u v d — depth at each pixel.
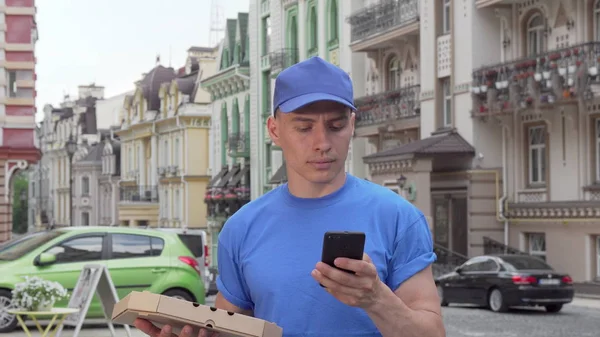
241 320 3.38
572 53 26.52
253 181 52.88
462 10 31.91
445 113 33.38
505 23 31.06
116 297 13.38
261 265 3.68
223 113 58.28
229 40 58.19
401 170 33.00
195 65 71.69
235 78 55.50
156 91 70.69
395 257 3.64
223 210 55.34
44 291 12.84
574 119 28.23
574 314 21.64
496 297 22.42
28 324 17.50
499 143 31.45
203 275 22.33
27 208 117.81
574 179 28.34
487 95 30.19
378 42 37.41
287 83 3.55
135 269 16.89
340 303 3.55
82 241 16.86
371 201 3.70
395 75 38.25
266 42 51.94
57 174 98.75
